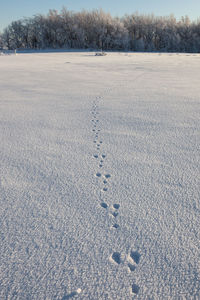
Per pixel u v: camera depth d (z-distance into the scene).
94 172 2.19
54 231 1.50
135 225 1.53
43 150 2.67
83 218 1.61
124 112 4.08
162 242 1.39
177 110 4.08
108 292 1.12
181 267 1.24
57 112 4.16
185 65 12.52
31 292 1.13
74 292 1.13
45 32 45.62
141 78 8.04
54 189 1.94
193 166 2.24
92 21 44.31
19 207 1.73
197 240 1.40
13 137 3.06
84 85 6.79
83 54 28.33
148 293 1.12
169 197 1.80
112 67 11.91
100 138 2.99
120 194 1.86
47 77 8.36
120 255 1.32
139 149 2.64
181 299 1.09
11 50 40.84
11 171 2.23
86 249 1.36
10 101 4.94
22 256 1.33
